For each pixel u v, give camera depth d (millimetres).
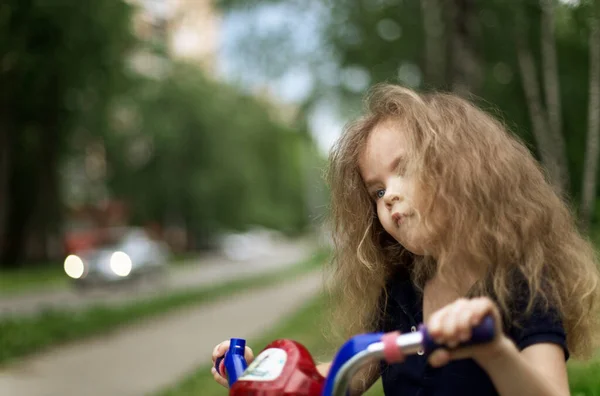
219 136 38344
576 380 3309
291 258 48125
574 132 9547
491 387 1559
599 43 5480
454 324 1229
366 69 15398
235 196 41094
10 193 30609
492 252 1582
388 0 14609
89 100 24922
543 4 6090
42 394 7113
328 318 2047
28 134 27922
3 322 11414
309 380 1518
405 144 1668
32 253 30688
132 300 17734
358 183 1851
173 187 38844
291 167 46031
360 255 1856
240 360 1808
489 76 11070
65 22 19141
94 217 40250
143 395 6906
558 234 1675
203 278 27938
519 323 1512
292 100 16141
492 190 1616
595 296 1734
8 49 19078
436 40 11578
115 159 37656
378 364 1830
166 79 37250
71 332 11156
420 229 1625
